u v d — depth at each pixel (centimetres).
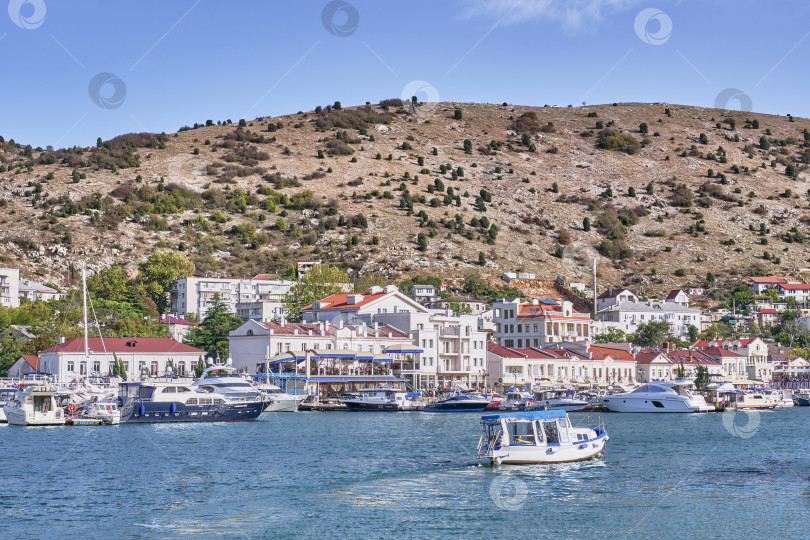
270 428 11319
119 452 8638
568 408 15525
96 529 5531
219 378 12838
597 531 5519
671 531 5512
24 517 5822
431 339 18450
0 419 12162
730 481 7081
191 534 5428
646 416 14425
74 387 12825
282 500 6300
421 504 6188
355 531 5491
